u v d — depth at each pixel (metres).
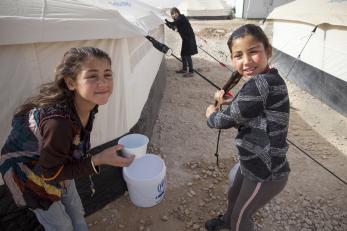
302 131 4.43
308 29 5.70
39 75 2.27
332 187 3.17
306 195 3.05
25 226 2.44
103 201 2.91
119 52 2.68
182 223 2.70
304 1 6.14
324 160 3.69
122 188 3.04
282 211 2.83
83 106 1.41
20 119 1.40
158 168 2.77
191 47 7.05
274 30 7.29
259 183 1.72
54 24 2.06
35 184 1.54
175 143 4.11
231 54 1.68
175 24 6.79
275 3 17.55
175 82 6.79
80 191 2.71
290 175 3.38
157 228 2.65
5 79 2.14
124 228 2.66
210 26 14.86
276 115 1.61
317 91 5.62
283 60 6.88
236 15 18.31
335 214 2.79
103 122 2.75
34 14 2.03
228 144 4.08
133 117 3.23
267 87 1.56
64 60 1.30
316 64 5.56
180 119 4.88
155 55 5.01
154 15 4.52
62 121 1.26
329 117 4.89
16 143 1.41
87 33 2.21
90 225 2.69
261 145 1.65
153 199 2.80
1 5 1.96
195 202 2.96
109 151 1.39
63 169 1.32
